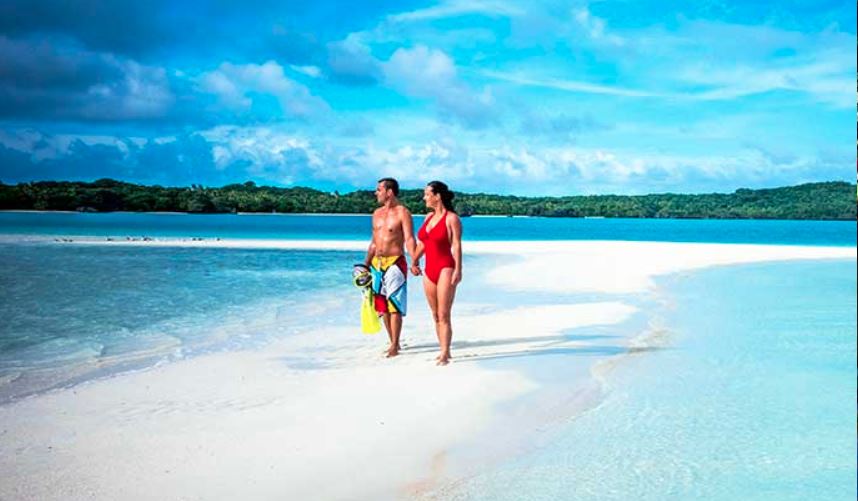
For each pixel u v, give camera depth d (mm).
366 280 7945
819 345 8414
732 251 28344
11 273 18062
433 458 4754
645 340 8828
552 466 4582
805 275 17906
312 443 5031
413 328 9961
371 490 4246
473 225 124062
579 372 7109
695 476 4348
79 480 4375
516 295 13820
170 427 5398
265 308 11953
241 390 6488
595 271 19141
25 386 6695
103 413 5777
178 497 4137
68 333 9516
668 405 5914
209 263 21812
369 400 6113
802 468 4434
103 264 21109
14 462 4680
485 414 5719
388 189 8039
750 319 10516
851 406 5812
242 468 4574
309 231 60875
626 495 4090
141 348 8508
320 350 8391
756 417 5516
